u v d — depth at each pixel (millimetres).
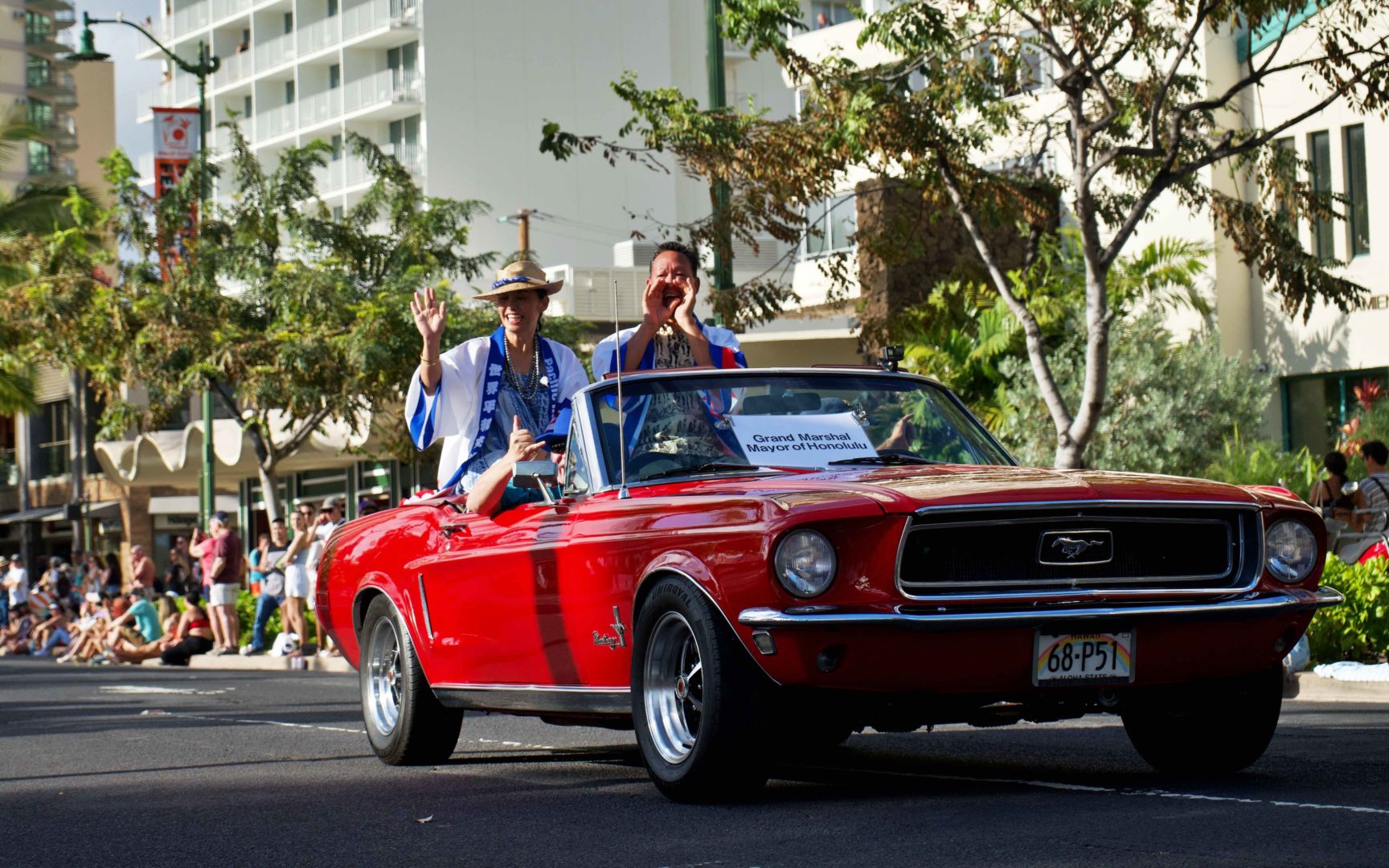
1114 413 21062
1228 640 5867
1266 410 22922
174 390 27062
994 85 16234
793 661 5559
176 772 8336
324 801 6883
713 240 16422
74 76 72500
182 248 28297
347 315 26641
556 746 8836
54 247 28469
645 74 56156
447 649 7555
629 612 6238
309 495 43562
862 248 17969
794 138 15438
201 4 65188
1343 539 13766
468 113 54062
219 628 23453
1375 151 21297
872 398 7098
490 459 7996
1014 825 5379
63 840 6188
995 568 5676
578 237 55000
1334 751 7461
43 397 54750
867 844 5156
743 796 6020
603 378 7371
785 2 14797
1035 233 17516
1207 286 22766
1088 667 5699
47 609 31781
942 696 5660
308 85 60000
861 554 5590
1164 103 16203
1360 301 15992
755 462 6641
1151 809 5621
